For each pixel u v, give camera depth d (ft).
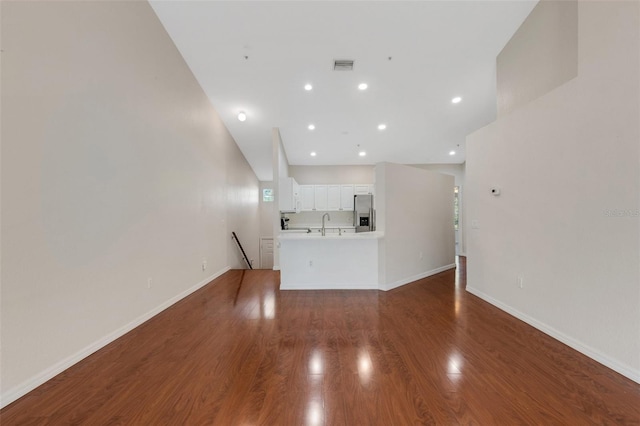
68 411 4.91
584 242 6.59
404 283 13.84
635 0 5.36
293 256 13.15
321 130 18.53
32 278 5.65
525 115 8.54
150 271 9.62
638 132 5.37
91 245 7.11
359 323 8.86
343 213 25.80
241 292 12.69
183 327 8.68
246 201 23.40
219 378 5.88
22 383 5.41
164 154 10.57
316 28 10.07
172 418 4.73
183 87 11.99
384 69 12.32
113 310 7.84
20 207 5.45
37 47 5.77
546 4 8.45
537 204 8.10
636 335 5.48
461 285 13.50
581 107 6.60
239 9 9.42
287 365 6.37
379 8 9.17
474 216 11.55
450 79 13.00
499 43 10.66
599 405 4.89
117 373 6.10
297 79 13.10
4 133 5.19
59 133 6.25
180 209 11.79
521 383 5.56
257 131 18.57
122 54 8.29
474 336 7.77
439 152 22.79
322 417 4.70
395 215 13.34
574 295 6.89
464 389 5.41
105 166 7.61
